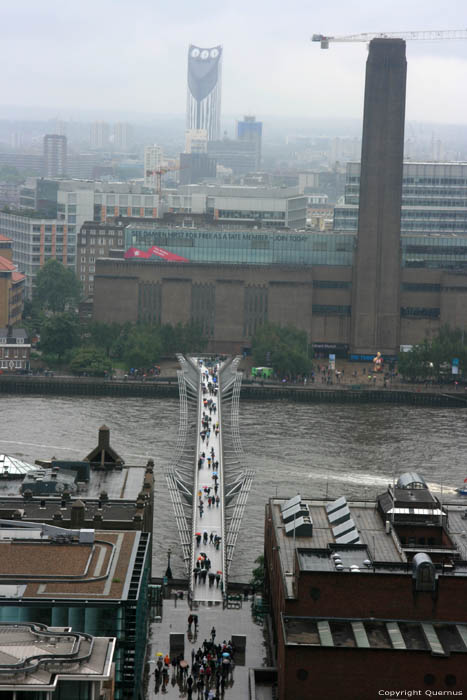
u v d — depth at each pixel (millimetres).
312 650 168750
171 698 185250
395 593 179250
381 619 179375
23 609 166250
